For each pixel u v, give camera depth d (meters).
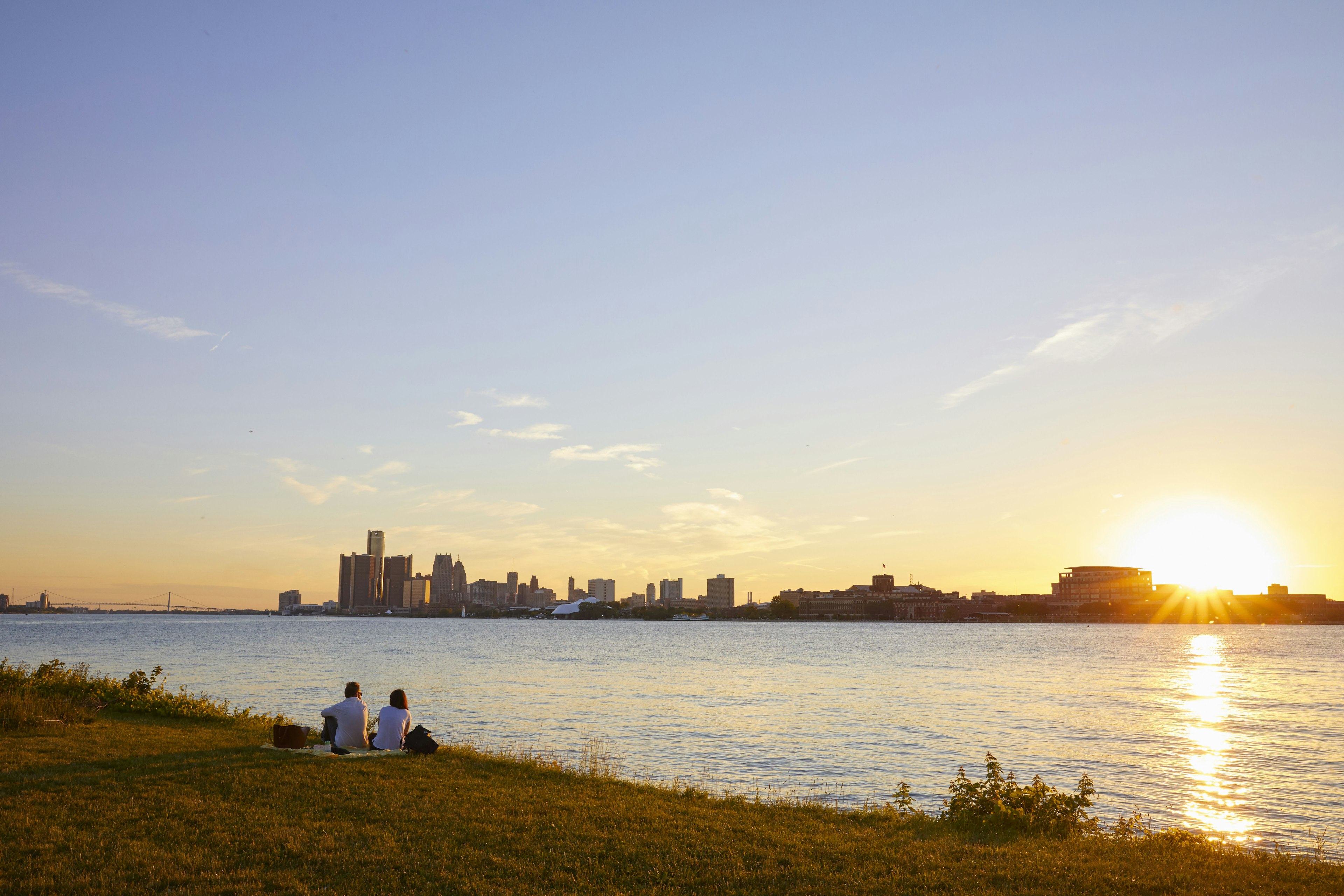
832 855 14.75
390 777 19.39
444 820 15.84
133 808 15.61
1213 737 43.41
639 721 46.81
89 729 24.98
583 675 81.94
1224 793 29.80
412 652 124.00
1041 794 18.67
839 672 92.25
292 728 22.64
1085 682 80.69
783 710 53.91
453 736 39.16
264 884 12.01
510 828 15.60
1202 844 16.77
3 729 23.78
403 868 13.02
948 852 15.19
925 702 60.19
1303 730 46.62
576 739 39.62
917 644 188.12
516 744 36.97
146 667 80.81
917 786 29.91
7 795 16.28
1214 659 128.50
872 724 47.19
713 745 38.56
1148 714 53.97
